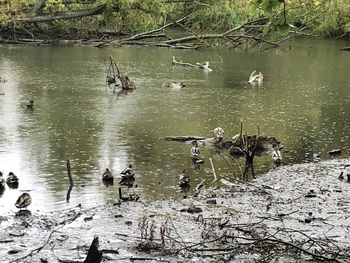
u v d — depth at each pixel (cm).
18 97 2472
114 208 1157
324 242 956
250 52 4694
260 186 1340
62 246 943
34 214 1112
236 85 3039
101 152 1634
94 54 4131
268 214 1132
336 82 3238
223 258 889
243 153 1659
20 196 1160
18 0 3869
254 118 2194
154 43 3756
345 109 2428
